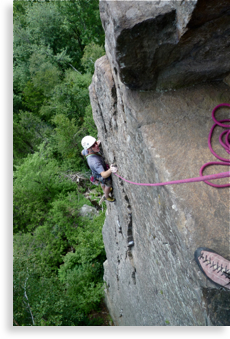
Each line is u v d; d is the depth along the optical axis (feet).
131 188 11.23
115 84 9.87
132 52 6.92
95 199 53.62
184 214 6.63
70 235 46.21
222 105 7.85
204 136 7.60
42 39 78.07
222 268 5.90
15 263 25.09
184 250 6.72
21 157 69.82
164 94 8.23
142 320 16.30
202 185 6.88
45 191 55.16
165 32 6.59
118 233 18.02
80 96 64.64
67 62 76.79
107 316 31.65
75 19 71.31
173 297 9.20
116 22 6.41
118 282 22.86
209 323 6.64
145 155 8.18
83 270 36.37
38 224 53.47
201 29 6.36
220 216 6.44
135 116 8.16
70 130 58.59
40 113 71.67
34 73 74.33
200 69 7.65
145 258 12.39
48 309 23.77
